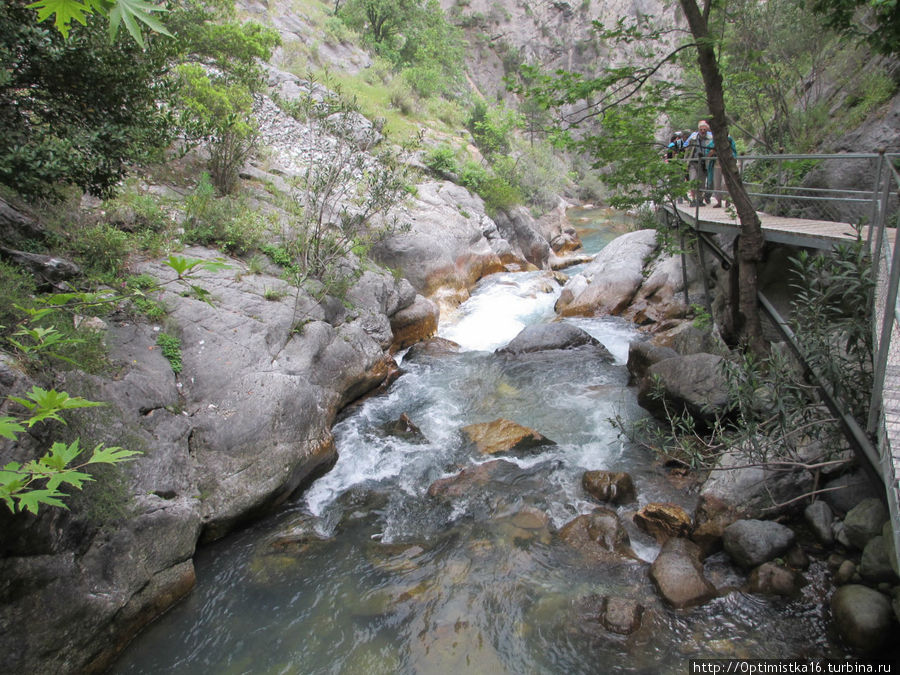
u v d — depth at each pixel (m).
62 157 5.16
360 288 9.38
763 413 5.59
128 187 8.35
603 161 7.89
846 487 4.96
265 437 5.84
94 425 4.56
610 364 9.29
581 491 6.02
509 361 9.63
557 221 21.64
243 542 5.42
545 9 47.72
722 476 5.59
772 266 8.38
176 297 6.68
